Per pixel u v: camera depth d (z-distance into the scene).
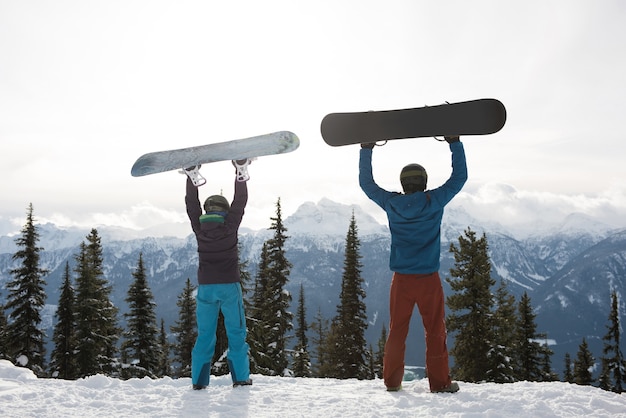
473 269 29.11
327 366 35.41
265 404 5.06
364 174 6.02
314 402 5.10
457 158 5.75
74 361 33.38
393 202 5.67
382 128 5.95
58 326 34.03
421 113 5.85
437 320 5.54
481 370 28.25
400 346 5.66
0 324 36.50
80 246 34.59
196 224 6.00
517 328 35.59
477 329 28.44
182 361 32.69
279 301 30.48
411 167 5.81
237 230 5.86
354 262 35.34
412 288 5.56
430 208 5.53
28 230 33.34
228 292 5.77
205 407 4.93
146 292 36.16
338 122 6.11
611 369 43.38
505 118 5.61
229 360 5.89
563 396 5.04
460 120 5.70
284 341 29.72
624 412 4.62
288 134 5.70
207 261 5.79
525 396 5.13
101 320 34.34
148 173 6.07
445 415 4.59
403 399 5.12
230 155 5.79
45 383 5.93
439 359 5.46
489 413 4.52
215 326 5.84
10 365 6.36
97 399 5.27
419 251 5.57
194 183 6.01
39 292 33.34
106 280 35.12
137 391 5.66
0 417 4.46
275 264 31.16
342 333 34.50
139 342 35.66
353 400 5.18
